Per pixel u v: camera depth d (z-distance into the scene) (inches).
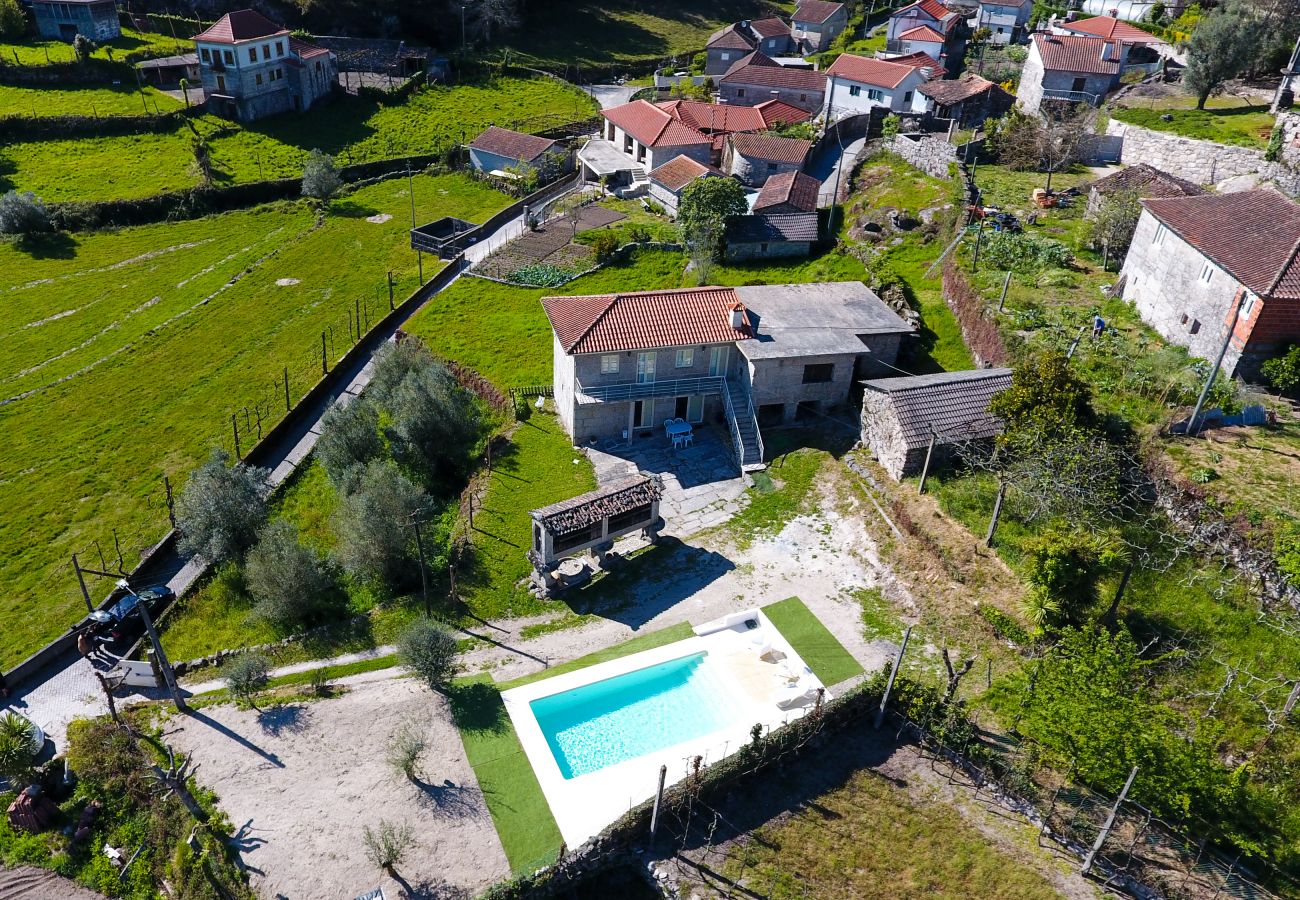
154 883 1202.0
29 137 3754.9
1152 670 1267.2
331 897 1128.8
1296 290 1585.9
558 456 1975.9
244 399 2325.3
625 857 1162.6
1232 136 2640.3
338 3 4928.6
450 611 1578.5
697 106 3850.9
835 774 1250.6
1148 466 1539.1
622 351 1899.6
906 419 1708.9
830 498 1784.0
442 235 3334.2
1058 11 4896.7
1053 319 2009.1
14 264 3041.3
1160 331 1920.5
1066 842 1141.7
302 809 1232.2
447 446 1999.3
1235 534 1387.8
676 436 1993.1
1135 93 3196.4
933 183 2923.2
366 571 1667.1
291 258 3125.0
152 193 3447.3
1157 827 1139.9
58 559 1798.7
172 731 1366.9
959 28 4990.2
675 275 2827.3
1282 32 2952.8
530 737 1337.4
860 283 2330.2
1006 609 1416.1
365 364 2496.3
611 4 5792.3
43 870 1234.6
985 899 1089.4
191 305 2810.0
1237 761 1159.6
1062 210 2618.1
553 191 3681.1
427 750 1316.4
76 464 2084.2
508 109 4448.8
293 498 1977.1
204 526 1721.2
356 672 1467.8
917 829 1174.3
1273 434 1573.6
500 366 2365.9
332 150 3932.1
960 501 1601.9
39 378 2421.3
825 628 1503.4
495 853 1178.6
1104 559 1296.8
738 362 2010.3
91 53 4269.2
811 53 5344.5
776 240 2792.8
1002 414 1668.3
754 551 1686.8
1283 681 1218.6
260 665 1408.7
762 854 1154.0
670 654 1478.8
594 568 1675.7
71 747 1344.7
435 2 5002.5
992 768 1224.2
